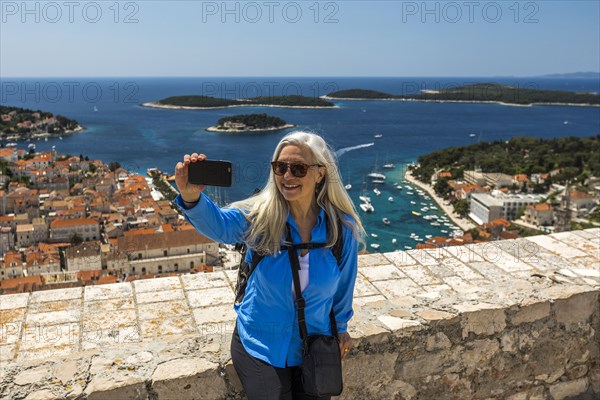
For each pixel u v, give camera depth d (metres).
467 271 6.08
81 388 2.59
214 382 2.78
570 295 3.78
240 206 2.61
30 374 2.69
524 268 6.11
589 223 53.16
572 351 3.87
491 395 3.63
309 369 2.44
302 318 2.46
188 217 2.47
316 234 2.53
